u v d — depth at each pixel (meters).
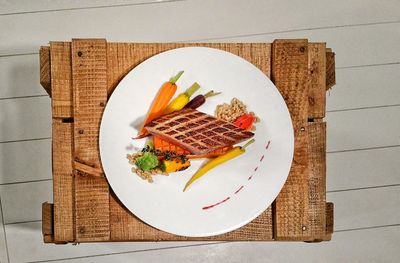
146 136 0.79
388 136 1.32
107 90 0.81
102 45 0.80
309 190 0.81
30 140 1.25
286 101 0.82
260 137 0.80
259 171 0.79
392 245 1.30
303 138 0.81
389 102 1.32
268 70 0.83
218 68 0.81
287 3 1.31
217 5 1.30
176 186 0.79
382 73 1.32
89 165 0.79
